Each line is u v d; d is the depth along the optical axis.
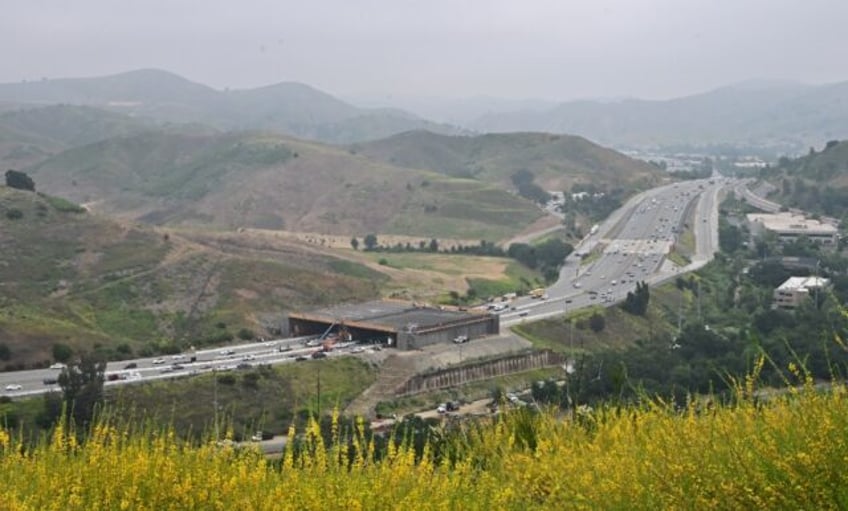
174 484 6.80
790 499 6.07
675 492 6.50
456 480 7.12
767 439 6.58
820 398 7.08
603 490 6.92
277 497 6.54
